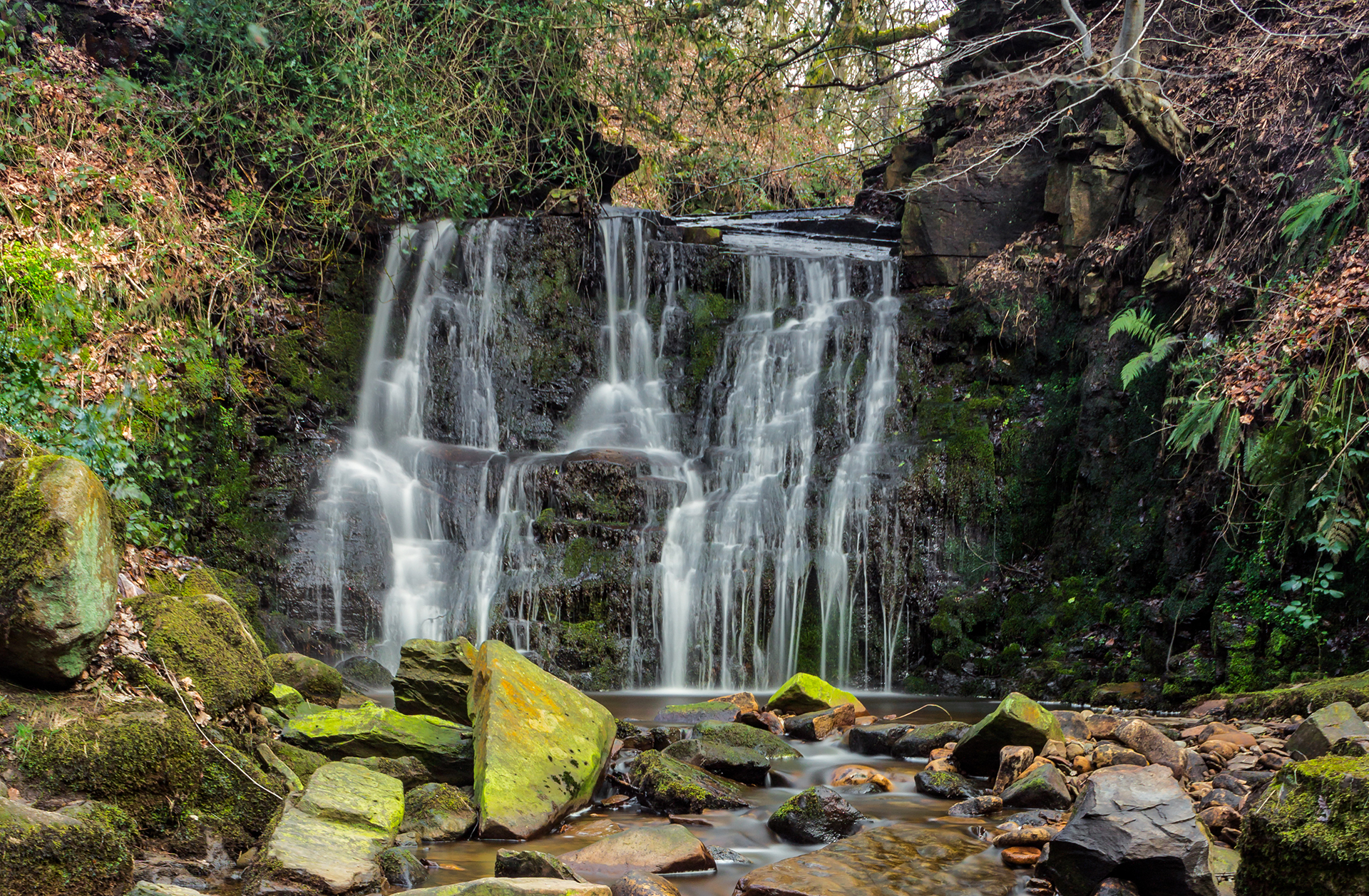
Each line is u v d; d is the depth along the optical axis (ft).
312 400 34.42
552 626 31.73
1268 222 28.76
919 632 33.30
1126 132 36.32
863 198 55.57
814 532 34.35
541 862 12.07
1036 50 43.60
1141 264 33.47
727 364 41.78
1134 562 29.89
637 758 17.84
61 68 29.53
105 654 13.37
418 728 16.98
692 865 13.47
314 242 36.50
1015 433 35.58
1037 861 12.78
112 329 23.81
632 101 43.16
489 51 39.32
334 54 34.88
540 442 39.88
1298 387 23.98
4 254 21.40
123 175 28.17
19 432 17.67
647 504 34.63
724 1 46.44
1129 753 16.70
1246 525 25.52
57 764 11.48
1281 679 23.26
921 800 16.93
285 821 12.25
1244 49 33.88
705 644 32.60
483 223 41.27
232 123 33.47
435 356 39.01
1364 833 8.48
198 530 27.32
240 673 14.89
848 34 55.93
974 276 39.34
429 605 31.86
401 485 34.30
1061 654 30.22
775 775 18.86
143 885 10.45
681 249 43.57
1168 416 29.43
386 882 11.96
